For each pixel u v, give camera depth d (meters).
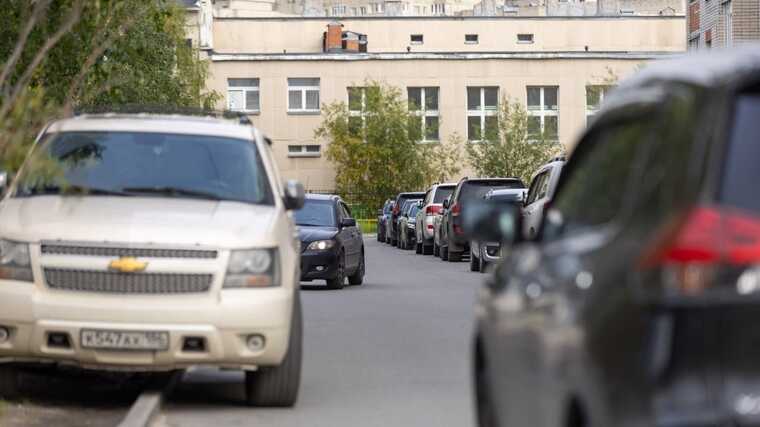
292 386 29.19
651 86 14.13
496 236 18.14
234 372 35.56
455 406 29.39
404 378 34.25
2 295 28.00
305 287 73.06
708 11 143.88
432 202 129.38
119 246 27.97
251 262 28.25
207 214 29.36
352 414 28.42
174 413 28.69
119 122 32.41
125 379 33.66
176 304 27.70
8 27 42.47
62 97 45.59
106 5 42.62
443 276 86.31
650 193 12.84
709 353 11.75
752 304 11.66
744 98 12.24
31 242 28.22
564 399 13.99
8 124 24.38
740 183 11.96
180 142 31.94
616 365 12.38
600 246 13.64
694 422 11.66
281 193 31.75
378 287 73.38
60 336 27.89
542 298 15.24
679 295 11.73
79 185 30.58
